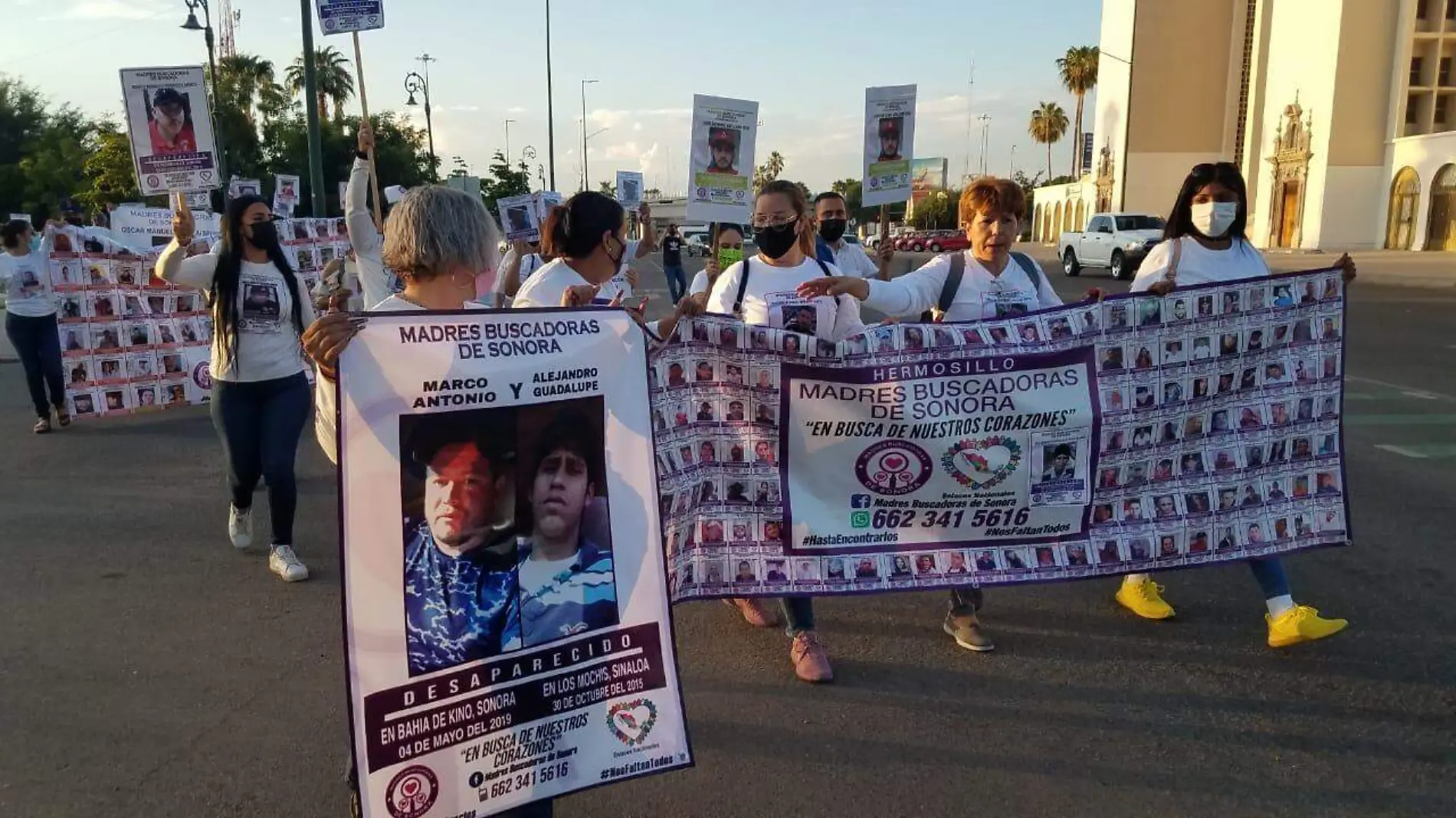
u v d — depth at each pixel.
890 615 4.60
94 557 5.37
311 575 5.09
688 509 3.63
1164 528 4.07
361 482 2.24
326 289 5.25
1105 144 56.12
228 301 4.90
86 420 9.40
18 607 4.66
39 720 3.57
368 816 2.24
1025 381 3.85
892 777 3.22
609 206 3.78
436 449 2.31
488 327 2.37
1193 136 52.53
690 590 3.70
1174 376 4.00
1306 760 3.30
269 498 5.04
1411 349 12.77
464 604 2.35
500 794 2.41
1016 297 4.16
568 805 3.05
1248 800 3.08
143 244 12.99
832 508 3.79
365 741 2.24
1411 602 4.62
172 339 9.07
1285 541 4.16
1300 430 4.15
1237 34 51.28
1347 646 4.17
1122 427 3.97
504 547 2.39
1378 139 38.59
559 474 2.46
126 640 4.29
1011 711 3.66
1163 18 51.34
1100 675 3.94
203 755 3.34
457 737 2.35
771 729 3.53
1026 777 3.21
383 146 45.62
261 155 45.41
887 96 6.96
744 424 3.68
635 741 2.57
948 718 3.60
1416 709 3.63
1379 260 31.39
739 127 7.24
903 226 87.50
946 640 4.31
